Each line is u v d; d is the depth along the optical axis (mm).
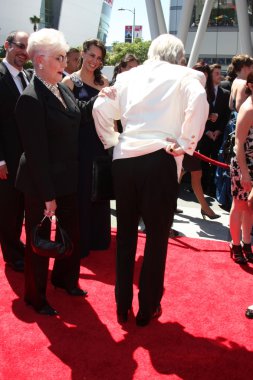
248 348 2613
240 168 3420
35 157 2551
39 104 2539
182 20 13484
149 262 2666
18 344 2584
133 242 2732
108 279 3502
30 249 2824
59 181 2742
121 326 2814
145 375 2342
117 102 2686
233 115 5031
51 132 2650
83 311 2990
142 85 2533
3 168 3271
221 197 5559
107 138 2816
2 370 2348
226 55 27359
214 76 6102
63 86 2854
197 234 4684
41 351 2525
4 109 3223
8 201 3404
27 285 2934
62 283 3221
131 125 2551
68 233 3014
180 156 2547
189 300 3174
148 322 2818
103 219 4035
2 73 3232
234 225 3789
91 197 3475
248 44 13375
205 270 3686
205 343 2652
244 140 3355
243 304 3137
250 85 3188
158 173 2473
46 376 2311
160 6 13555
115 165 2604
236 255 3859
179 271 3650
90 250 4066
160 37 2635
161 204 2529
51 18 61531
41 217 2734
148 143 2459
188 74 2475
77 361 2443
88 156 3643
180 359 2488
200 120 2361
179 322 2885
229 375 2359
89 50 3518
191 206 5754
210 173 6383
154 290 2715
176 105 2477
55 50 2568
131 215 2670
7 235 3518
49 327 2775
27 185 2689
